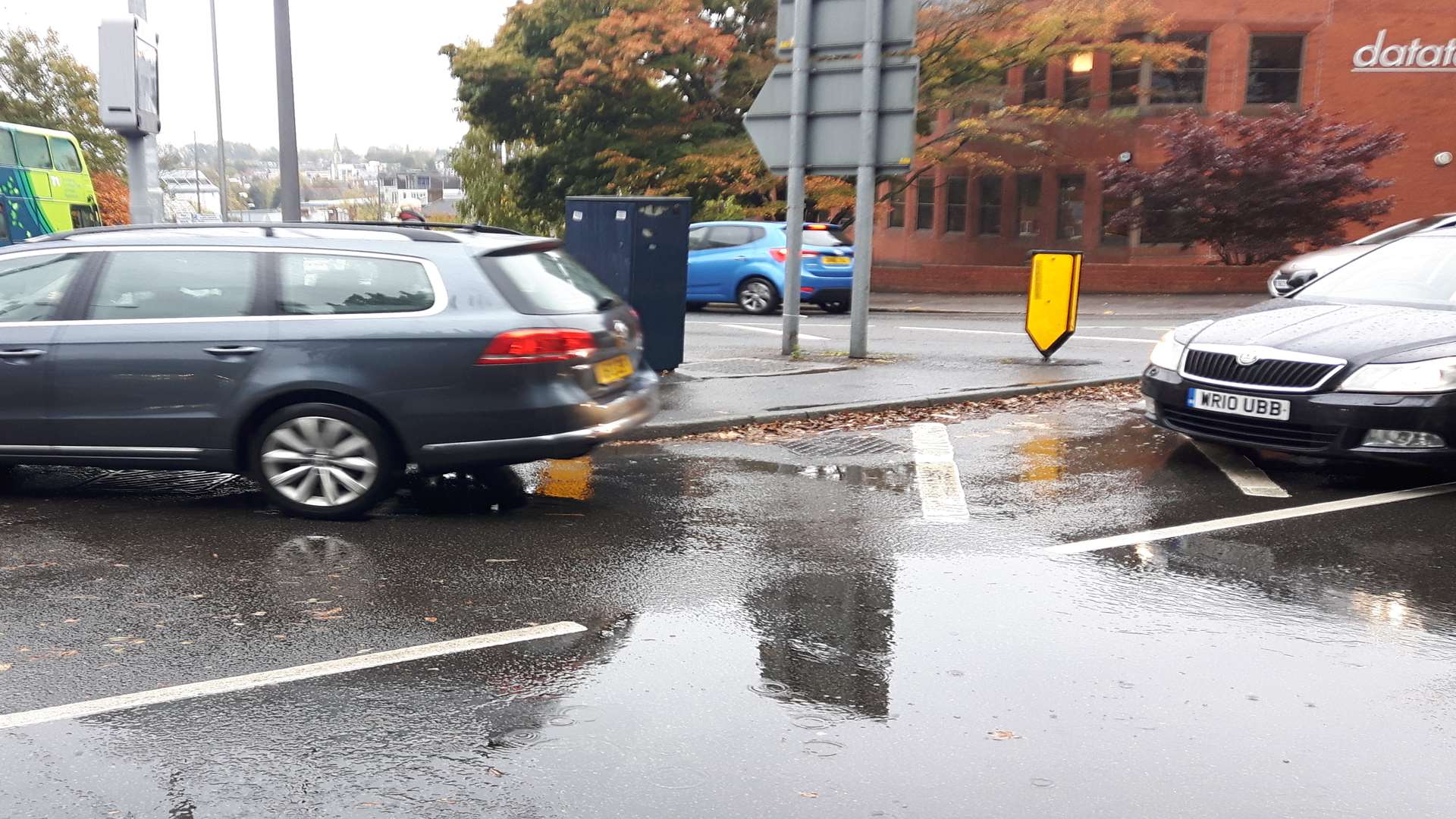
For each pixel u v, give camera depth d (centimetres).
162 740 351
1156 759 341
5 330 611
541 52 2677
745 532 590
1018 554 549
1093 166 2845
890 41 1186
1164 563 534
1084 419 919
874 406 952
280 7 1073
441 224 650
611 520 611
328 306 596
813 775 330
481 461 594
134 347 598
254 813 309
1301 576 512
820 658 419
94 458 611
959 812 310
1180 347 741
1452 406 626
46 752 343
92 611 462
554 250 660
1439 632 443
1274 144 2284
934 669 409
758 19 2631
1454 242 773
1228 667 410
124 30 944
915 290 2523
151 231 621
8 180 1852
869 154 1203
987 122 2573
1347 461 664
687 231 1071
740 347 1357
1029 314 1219
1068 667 411
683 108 2631
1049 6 2478
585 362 598
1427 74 2656
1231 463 747
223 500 644
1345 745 350
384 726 361
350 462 596
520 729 360
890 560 541
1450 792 322
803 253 1919
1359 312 714
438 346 582
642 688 392
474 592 491
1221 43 2712
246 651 423
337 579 505
